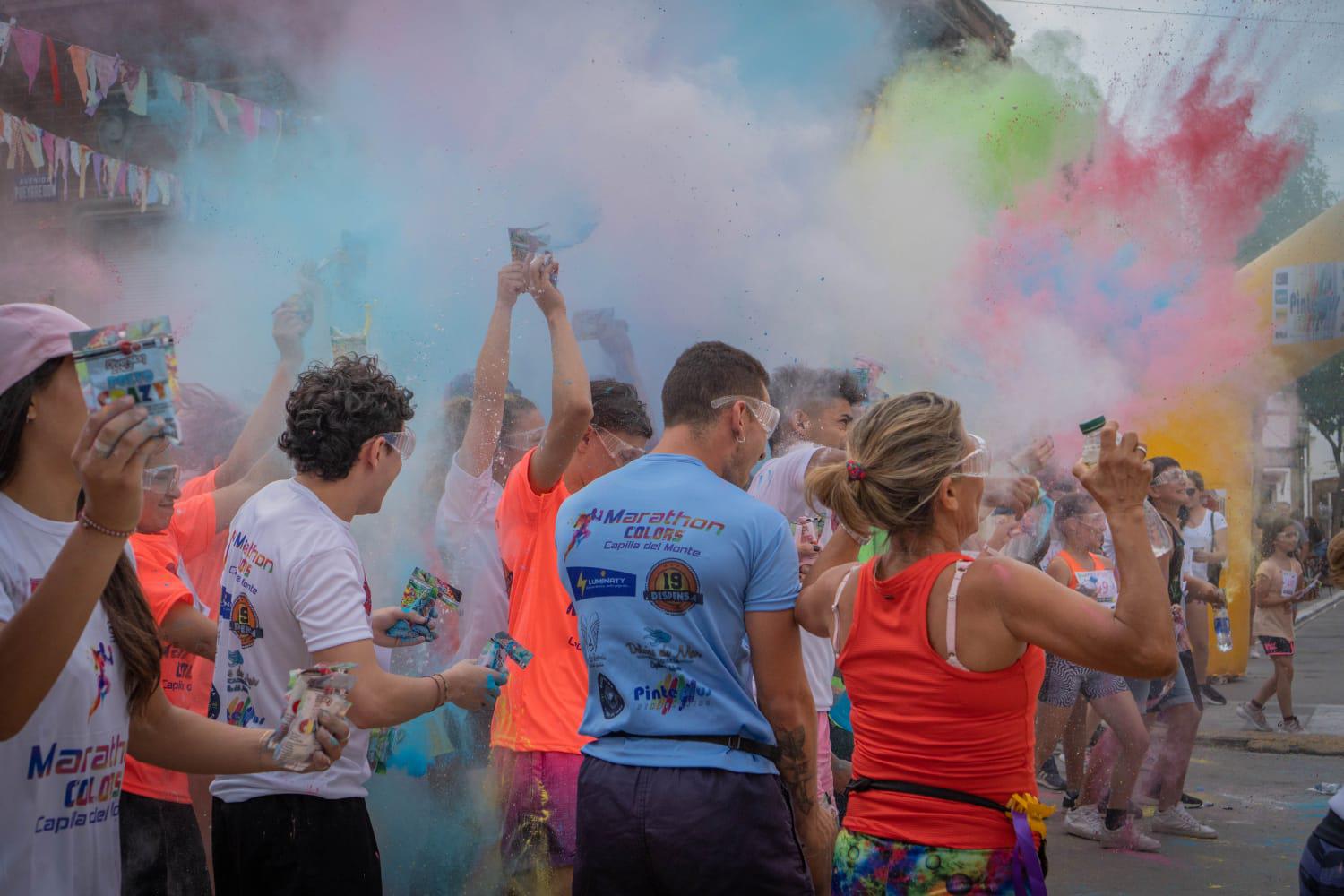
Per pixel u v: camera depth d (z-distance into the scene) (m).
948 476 1.99
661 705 2.15
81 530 1.43
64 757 1.60
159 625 2.74
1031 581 1.87
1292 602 7.69
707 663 2.16
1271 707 8.77
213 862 2.37
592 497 2.33
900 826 1.95
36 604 1.42
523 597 2.95
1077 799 5.27
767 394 2.46
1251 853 4.85
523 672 2.89
